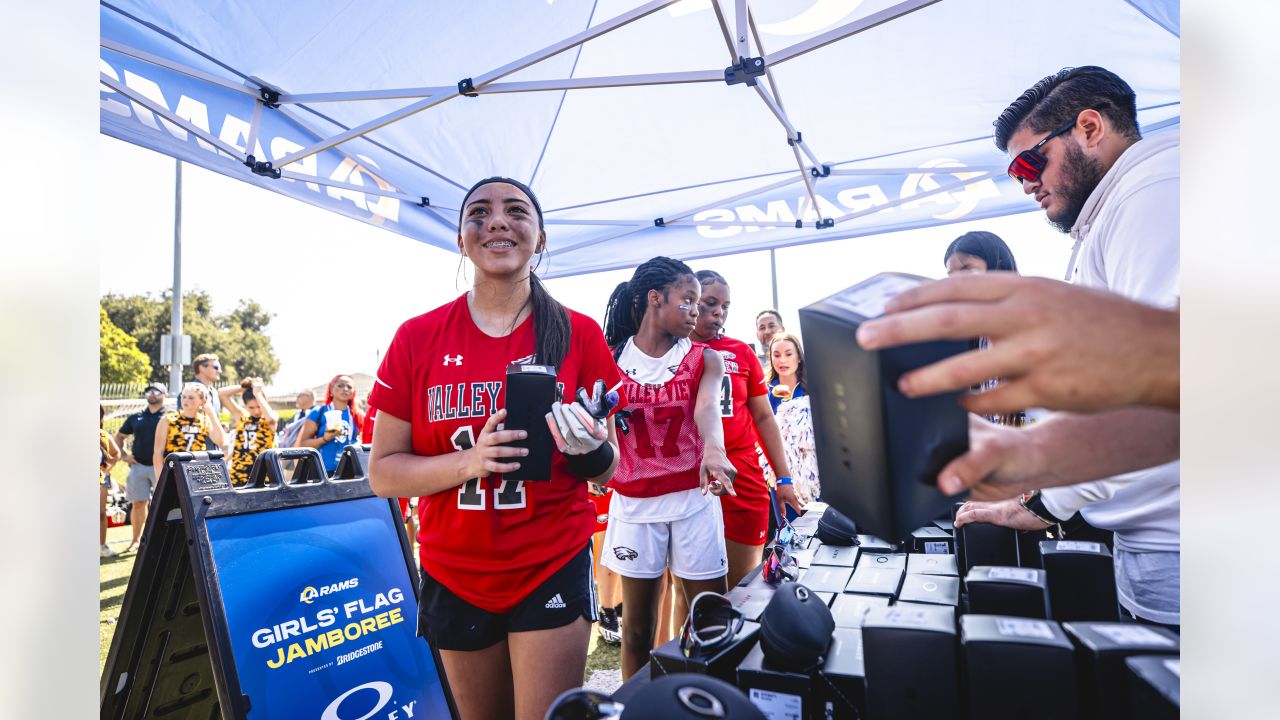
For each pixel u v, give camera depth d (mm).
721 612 1019
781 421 3957
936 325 427
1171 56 2928
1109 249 934
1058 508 1215
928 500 528
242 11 2318
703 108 3689
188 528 1497
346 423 5453
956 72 3291
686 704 623
